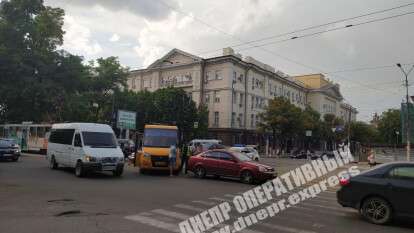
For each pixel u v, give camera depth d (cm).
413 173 855
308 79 8769
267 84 6706
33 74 4375
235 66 5938
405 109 2955
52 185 1361
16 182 1409
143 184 1483
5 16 4288
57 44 4634
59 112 4869
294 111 5588
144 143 1980
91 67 5634
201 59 5969
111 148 1775
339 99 9669
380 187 870
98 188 1320
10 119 4938
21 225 753
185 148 2070
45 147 3375
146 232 725
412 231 803
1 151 2395
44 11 4491
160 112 5188
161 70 6556
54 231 713
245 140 6066
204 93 6000
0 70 4122
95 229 735
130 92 5769
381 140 7219
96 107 5300
